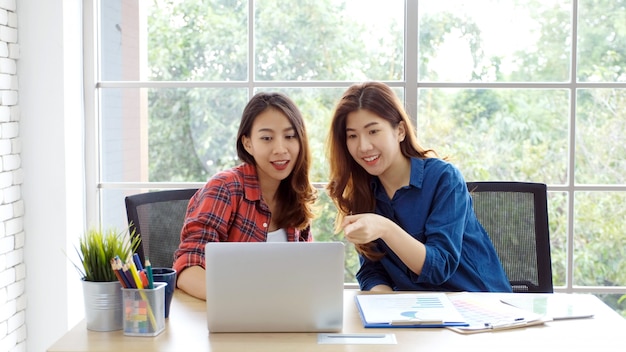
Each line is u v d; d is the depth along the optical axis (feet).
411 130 7.95
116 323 5.87
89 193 10.25
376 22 10.07
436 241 7.40
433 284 7.41
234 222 7.49
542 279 8.22
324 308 5.81
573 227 10.11
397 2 10.04
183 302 6.66
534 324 6.01
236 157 10.28
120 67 10.30
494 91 10.07
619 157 10.06
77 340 5.63
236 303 5.78
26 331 9.95
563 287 10.18
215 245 5.76
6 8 9.29
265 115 7.37
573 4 9.93
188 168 10.31
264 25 10.14
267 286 5.78
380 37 10.09
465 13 10.03
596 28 9.98
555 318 6.15
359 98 7.61
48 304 9.89
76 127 10.02
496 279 7.82
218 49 10.22
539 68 10.05
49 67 9.68
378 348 5.45
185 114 10.27
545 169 10.12
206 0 10.19
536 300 6.69
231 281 5.76
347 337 5.71
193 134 10.28
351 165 7.89
